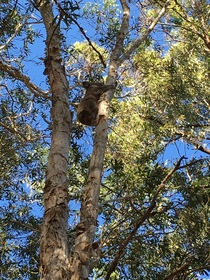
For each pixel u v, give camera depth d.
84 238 4.64
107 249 7.53
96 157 5.32
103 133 5.61
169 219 7.67
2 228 8.43
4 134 9.52
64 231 4.70
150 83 11.93
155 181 7.89
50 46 6.82
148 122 11.27
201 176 8.50
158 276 7.44
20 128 9.77
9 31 9.34
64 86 6.37
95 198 4.98
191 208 7.68
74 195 8.42
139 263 7.44
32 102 9.98
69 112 6.05
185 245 7.61
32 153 9.72
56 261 4.41
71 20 5.73
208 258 6.90
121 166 8.52
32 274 8.10
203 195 7.79
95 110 6.69
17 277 8.17
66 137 5.70
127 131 10.98
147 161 8.85
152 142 10.56
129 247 7.51
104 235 7.48
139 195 7.76
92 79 9.90
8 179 9.43
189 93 11.96
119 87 11.26
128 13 7.91
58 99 6.15
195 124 11.47
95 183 5.10
